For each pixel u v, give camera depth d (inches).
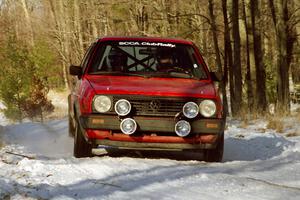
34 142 465.4
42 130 550.6
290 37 1026.7
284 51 885.8
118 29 1555.1
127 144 314.5
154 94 313.9
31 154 351.6
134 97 313.0
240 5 984.9
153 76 347.3
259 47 887.7
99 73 351.3
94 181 254.7
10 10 2431.1
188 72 356.2
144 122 311.9
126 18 1471.5
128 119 309.6
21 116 1026.7
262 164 319.9
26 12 2203.5
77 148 333.1
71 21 1755.7
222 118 323.6
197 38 1291.8
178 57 363.6
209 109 318.7
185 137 317.1
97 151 380.8
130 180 258.8
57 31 1761.8
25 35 2137.1
